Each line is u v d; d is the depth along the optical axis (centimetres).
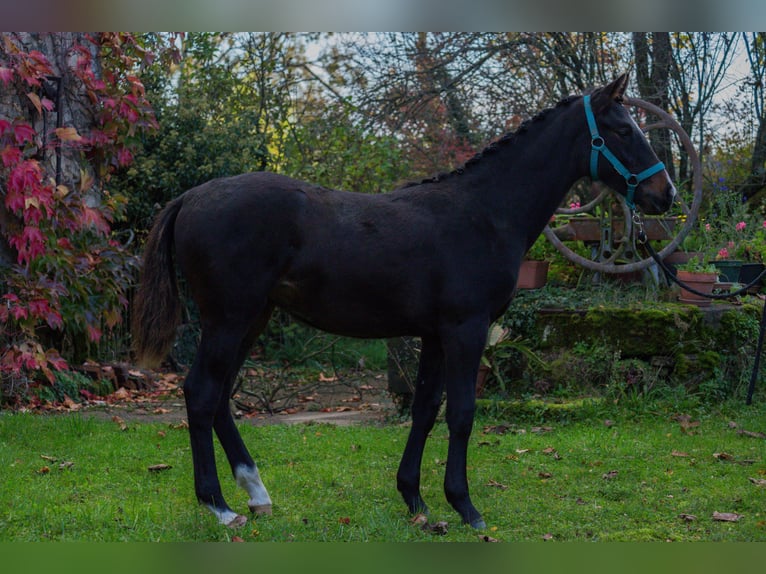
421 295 398
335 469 513
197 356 393
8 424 598
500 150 421
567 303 741
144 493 456
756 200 1200
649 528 407
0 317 684
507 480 497
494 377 717
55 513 406
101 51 833
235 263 380
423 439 430
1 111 738
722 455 544
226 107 1170
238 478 415
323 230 391
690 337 712
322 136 1197
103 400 776
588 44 1135
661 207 424
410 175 1105
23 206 683
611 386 683
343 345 1042
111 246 802
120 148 833
